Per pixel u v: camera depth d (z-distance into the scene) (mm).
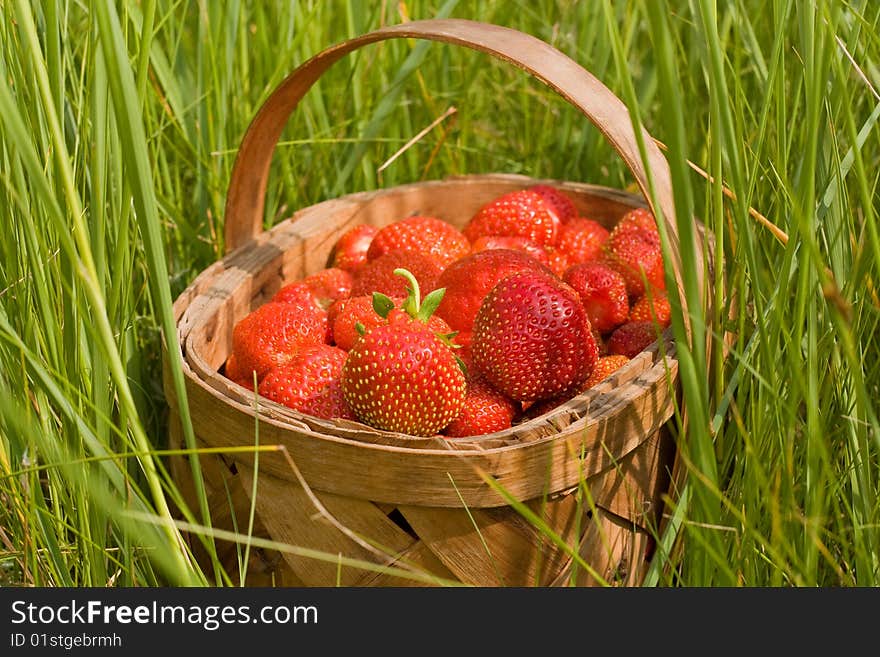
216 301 1160
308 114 1556
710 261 1100
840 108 908
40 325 954
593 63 1597
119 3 1113
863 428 880
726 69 1122
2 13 891
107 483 926
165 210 1374
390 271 1221
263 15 1507
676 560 1062
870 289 879
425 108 1687
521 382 1025
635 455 989
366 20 1585
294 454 919
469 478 883
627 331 1195
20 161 850
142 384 1284
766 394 913
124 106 644
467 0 1621
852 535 1003
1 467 932
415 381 939
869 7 1010
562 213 1411
